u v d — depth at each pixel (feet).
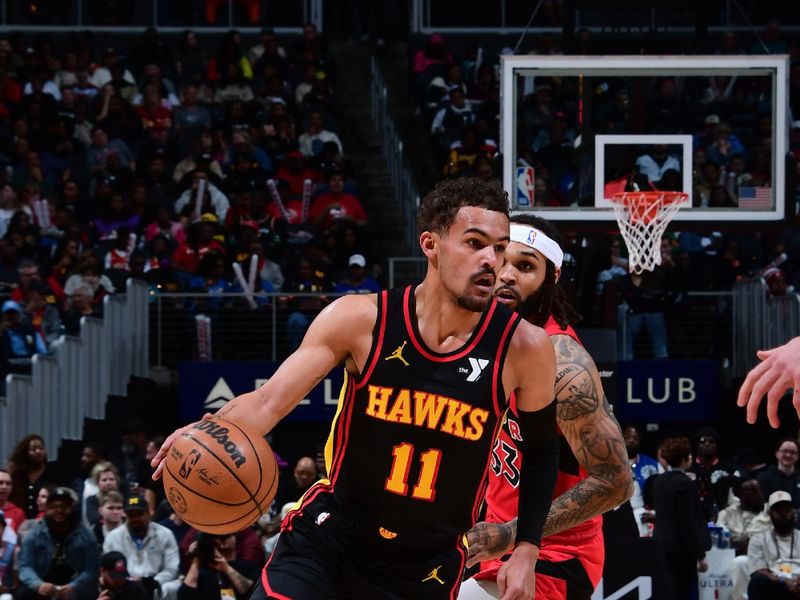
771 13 111.24
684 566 51.67
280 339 77.97
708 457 62.85
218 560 49.11
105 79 103.40
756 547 53.67
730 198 59.16
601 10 63.31
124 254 81.92
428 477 18.76
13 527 55.26
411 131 106.93
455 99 102.37
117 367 74.79
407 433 18.66
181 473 17.83
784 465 60.64
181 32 114.93
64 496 49.67
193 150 94.53
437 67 107.04
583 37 67.97
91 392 72.69
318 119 97.25
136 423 67.46
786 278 84.58
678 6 62.69
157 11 115.75
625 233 57.62
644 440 76.48
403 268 88.17
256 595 19.39
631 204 57.36
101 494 55.57
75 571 49.67
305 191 87.76
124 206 86.74
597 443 23.11
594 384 23.20
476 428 18.70
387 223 97.14
